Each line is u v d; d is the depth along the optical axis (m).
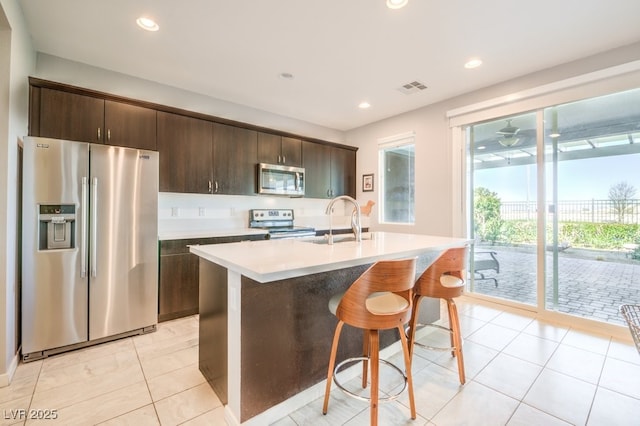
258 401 1.51
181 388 1.80
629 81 2.46
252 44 2.53
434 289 1.90
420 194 4.02
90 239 2.34
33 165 2.10
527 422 1.52
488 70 2.97
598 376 1.94
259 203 4.21
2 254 1.83
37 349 2.13
